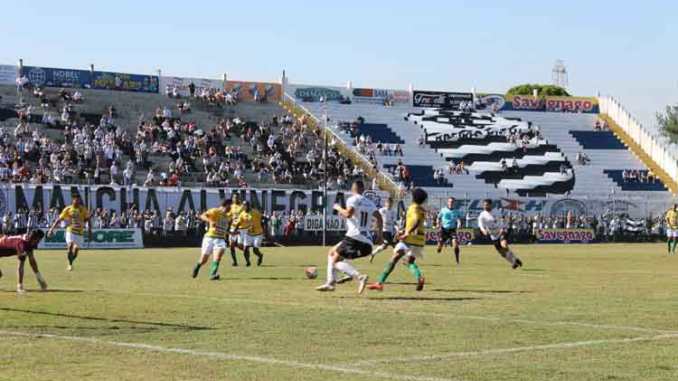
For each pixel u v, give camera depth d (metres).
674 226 54.59
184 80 83.25
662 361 13.60
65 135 71.69
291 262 40.78
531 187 85.25
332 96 89.75
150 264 38.62
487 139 90.25
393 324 17.47
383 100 91.75
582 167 89.44
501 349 14.59
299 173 76.62
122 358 13.58
